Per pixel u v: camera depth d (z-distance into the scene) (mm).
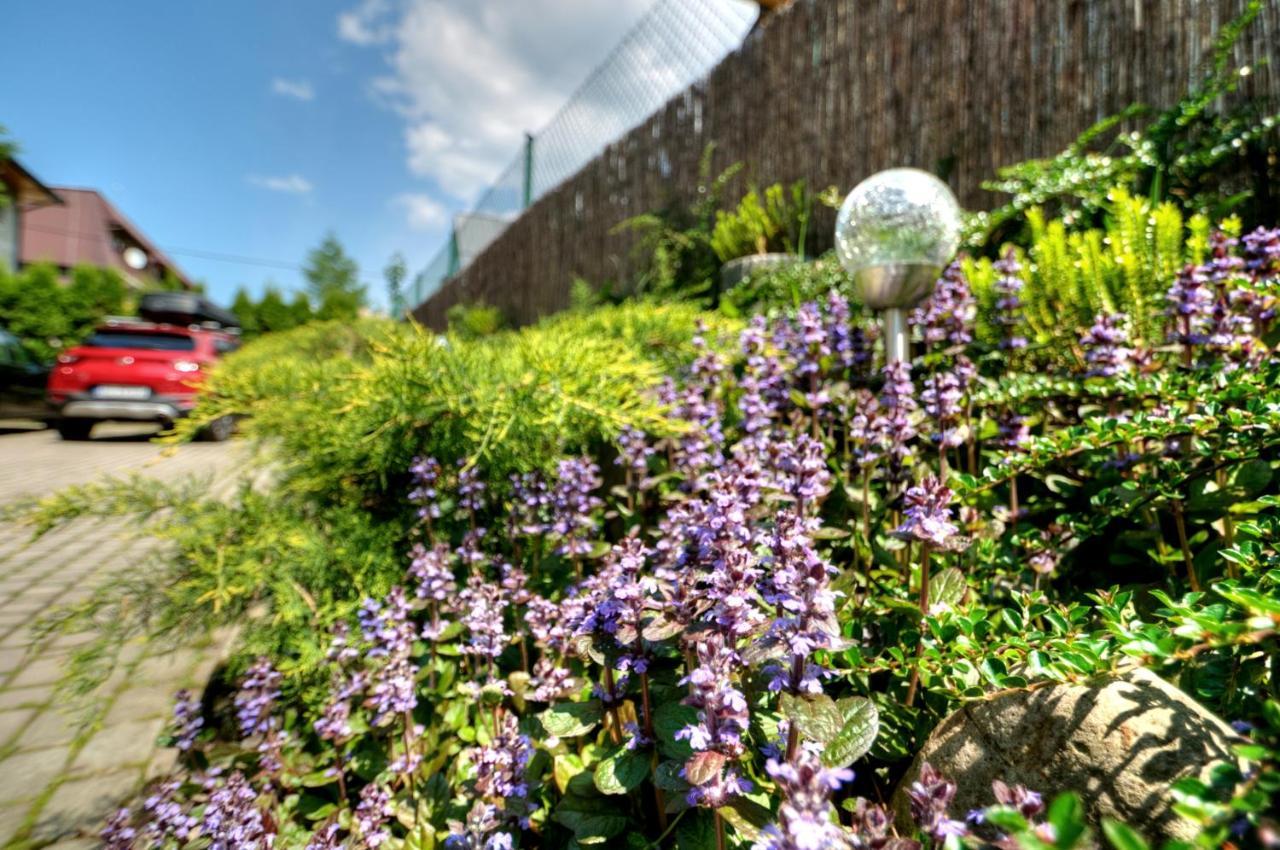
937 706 1449
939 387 1917
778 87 6516
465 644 2166
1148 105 3717
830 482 2188
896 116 5297
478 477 2967
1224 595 880
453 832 1484
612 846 1465
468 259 16266
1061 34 4195
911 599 1660
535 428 2797
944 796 940
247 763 2123
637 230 8508
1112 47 3943
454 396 2805
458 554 2564
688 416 2828
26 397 11172
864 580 1902
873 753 1403
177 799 1999
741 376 3684
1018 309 2850
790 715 1143
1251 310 1945
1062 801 662
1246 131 3242
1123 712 1099
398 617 2141
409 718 2033
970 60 4746
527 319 11711
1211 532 1809
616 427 2826
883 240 2516
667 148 8133
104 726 2498
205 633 2615
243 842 1679
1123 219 2701
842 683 1629
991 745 1223
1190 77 3604
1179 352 2236
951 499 1474
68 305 19875
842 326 2777
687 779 1122
